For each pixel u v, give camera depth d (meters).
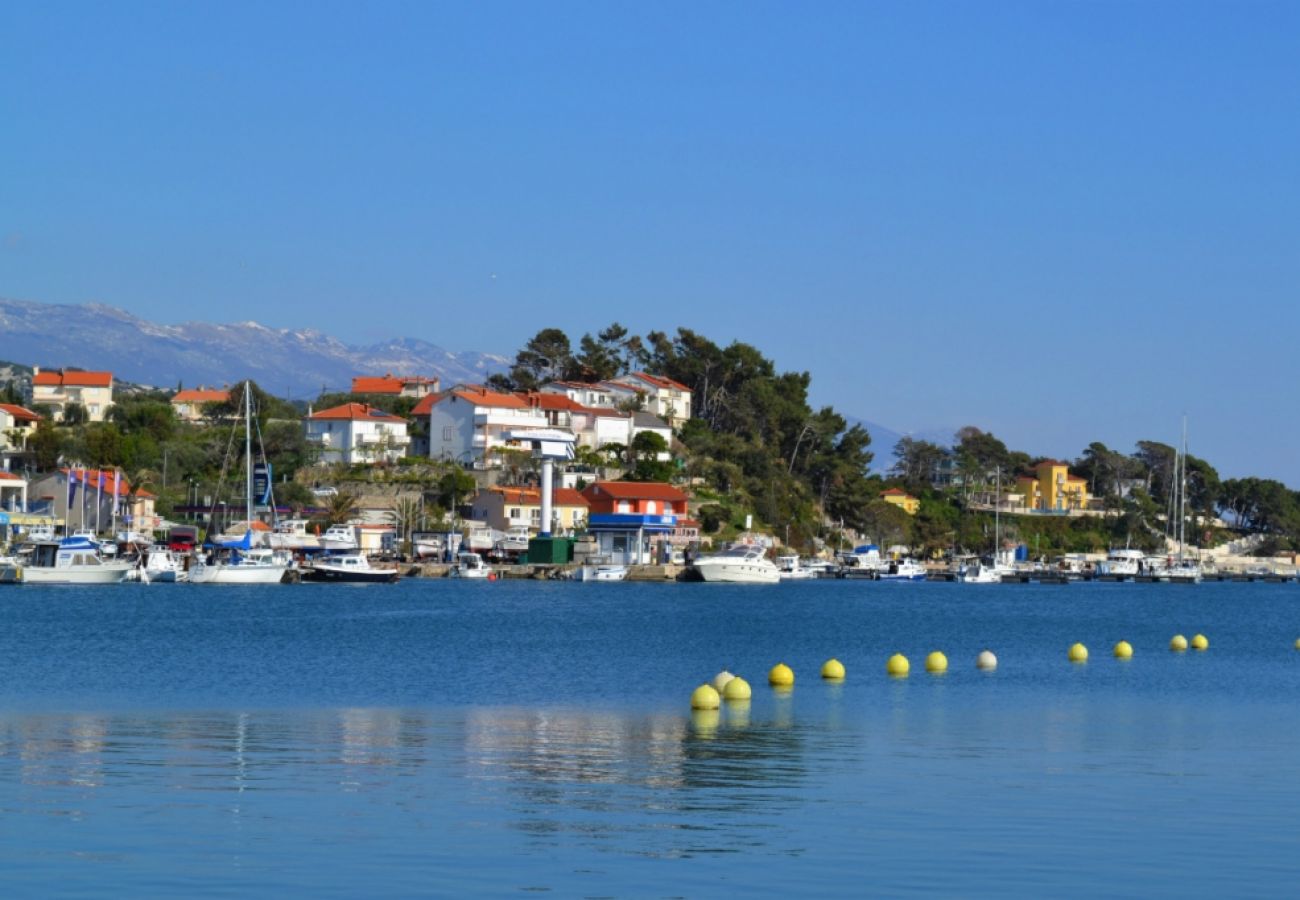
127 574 186.25
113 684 78.38
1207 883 36.94
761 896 35.25
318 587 193.12
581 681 82.81
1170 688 82.81
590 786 48.03
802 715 67.12
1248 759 55.00
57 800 44.50
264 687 77.75
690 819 43.09
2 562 186.62
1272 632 146.62
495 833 41.00
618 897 35.09
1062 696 77.31
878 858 38.75
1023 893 35.84
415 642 110.12
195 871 36.66
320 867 37.22
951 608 182.12
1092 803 46.09
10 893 34.69
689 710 68.62
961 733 61.44
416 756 53.66
